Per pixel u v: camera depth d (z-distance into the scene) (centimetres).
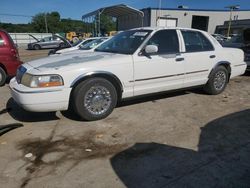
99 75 472
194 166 336
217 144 395
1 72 811
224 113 530
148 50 501
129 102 593
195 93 677
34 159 357
